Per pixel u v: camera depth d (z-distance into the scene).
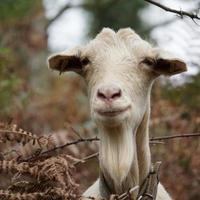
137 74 9.08
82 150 14.98
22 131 9.05
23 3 22.02
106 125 8.61
